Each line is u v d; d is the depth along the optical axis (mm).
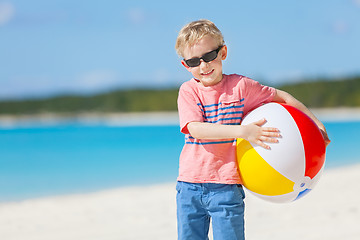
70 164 11359
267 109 3049
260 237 4602
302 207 5887
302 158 2914
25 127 39469
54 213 6148
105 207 6422
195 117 3078
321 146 2996
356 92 52750
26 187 8359
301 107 3332
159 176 9297
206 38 3070
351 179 7980
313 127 3025
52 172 10078
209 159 3070
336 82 53844
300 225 4996
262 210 5820
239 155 3033
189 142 3162
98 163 11461
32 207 6590
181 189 3156
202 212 3156
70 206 6586
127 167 10648
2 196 7531
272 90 3301
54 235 5031
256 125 2949
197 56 3082
